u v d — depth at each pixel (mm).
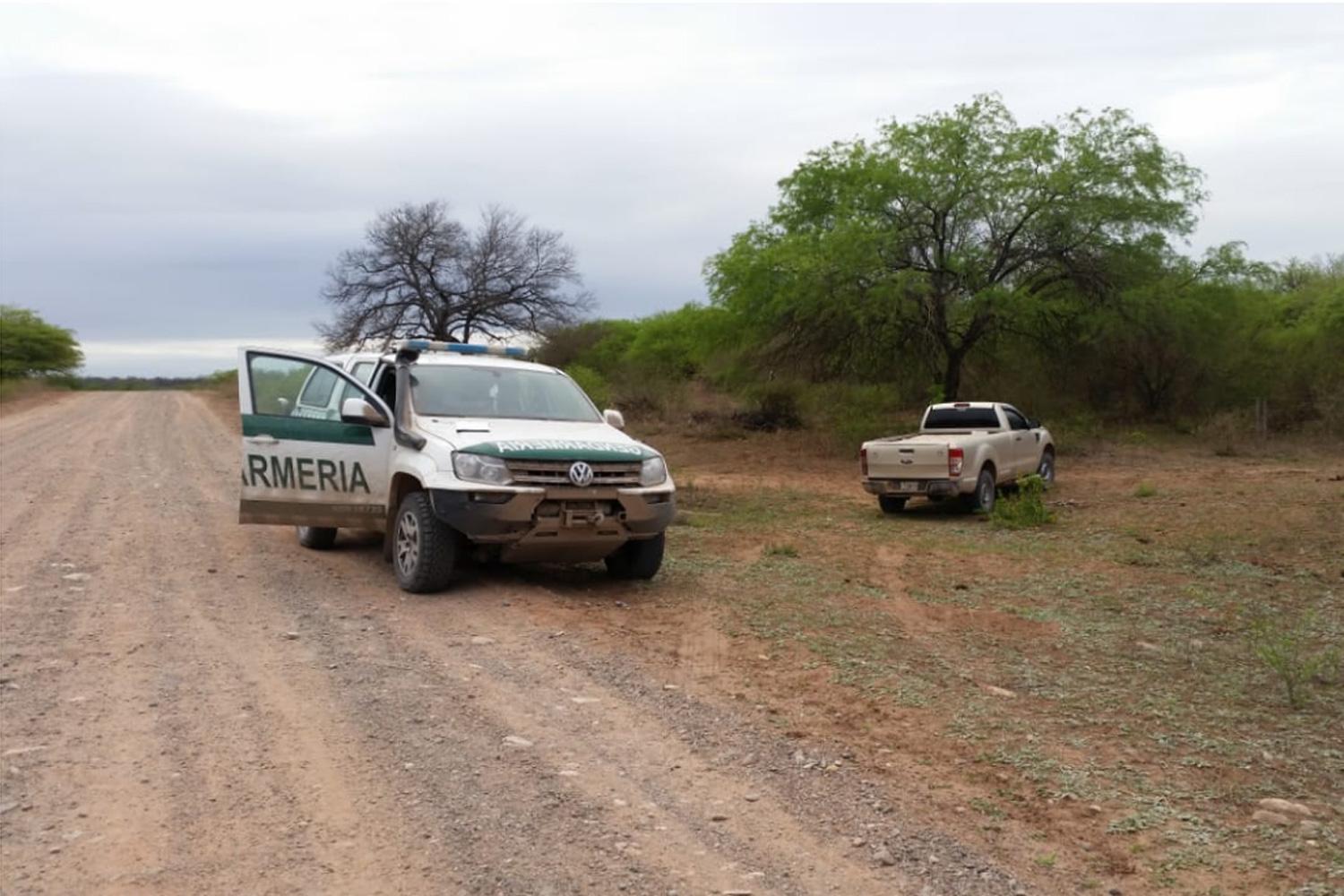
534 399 9172
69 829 3865
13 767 4438
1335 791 4641
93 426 30875
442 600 7793
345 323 46094
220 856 3678
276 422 9047
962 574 9930
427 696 5512
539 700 5508
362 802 4152
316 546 9961
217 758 4594
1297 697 5996
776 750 4879
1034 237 24234
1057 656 6895
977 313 23578
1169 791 4539
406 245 45688
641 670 6117
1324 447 23453
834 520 14312
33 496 13727
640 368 37750
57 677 5715
